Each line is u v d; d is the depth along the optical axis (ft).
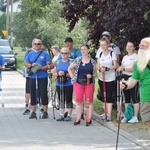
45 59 55.83
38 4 100.89
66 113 54.49
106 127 49.52
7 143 41.06
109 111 51.52
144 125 48.16
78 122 51.13
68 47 55.57
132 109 50.08
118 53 53.52
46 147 39.45
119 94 51.47
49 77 63.87
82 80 50.31
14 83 108.37
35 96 55.67
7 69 156.66
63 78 53.67
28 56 56.08
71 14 61.77
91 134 45.47
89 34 62.59
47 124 51.62
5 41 161.58
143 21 51.55
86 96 50.83
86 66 50.57
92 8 60.64
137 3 48.19
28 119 55.31
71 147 39.42
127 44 50.42
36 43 55.67
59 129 48.37
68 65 54.13
